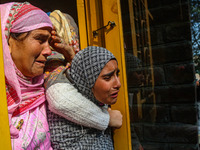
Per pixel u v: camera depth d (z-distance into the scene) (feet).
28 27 2.09
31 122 2.27
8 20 2.05
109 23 3.45
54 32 2.57
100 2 3.64
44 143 2.41
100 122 2.56
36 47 2.17
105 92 2.47
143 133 4.09
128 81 3.69
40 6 5.14
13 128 2.00
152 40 4.66
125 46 3.67
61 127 2.51
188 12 4.57
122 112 3.45
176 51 4.62
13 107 2.03
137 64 4.07
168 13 4.65
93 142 2.69
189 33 4.58
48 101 2.39
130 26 3.92
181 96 4.58
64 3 4.72
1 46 1.63
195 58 4.62
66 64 2.95
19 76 2.20
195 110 4.50
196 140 4.43
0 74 1.59
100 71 2.42
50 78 2.55
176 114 4.56
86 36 3.70
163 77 4.64
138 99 4.00
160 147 4.36
